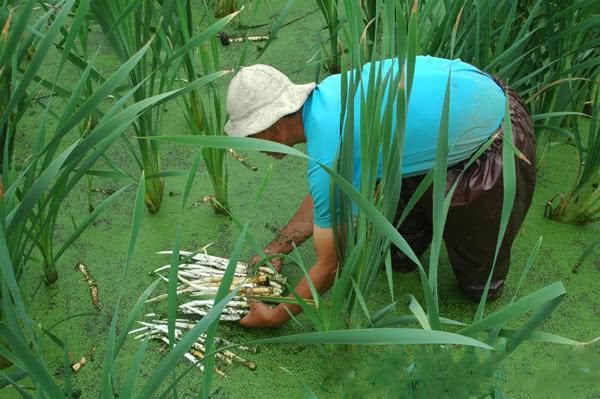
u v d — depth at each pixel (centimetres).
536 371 178
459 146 162
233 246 214
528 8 218
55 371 179
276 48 294
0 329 104
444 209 136
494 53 207
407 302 198
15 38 128
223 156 210
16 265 159
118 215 223
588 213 217
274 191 232
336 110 153
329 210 155
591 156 202
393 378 151
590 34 213
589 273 205
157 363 182
